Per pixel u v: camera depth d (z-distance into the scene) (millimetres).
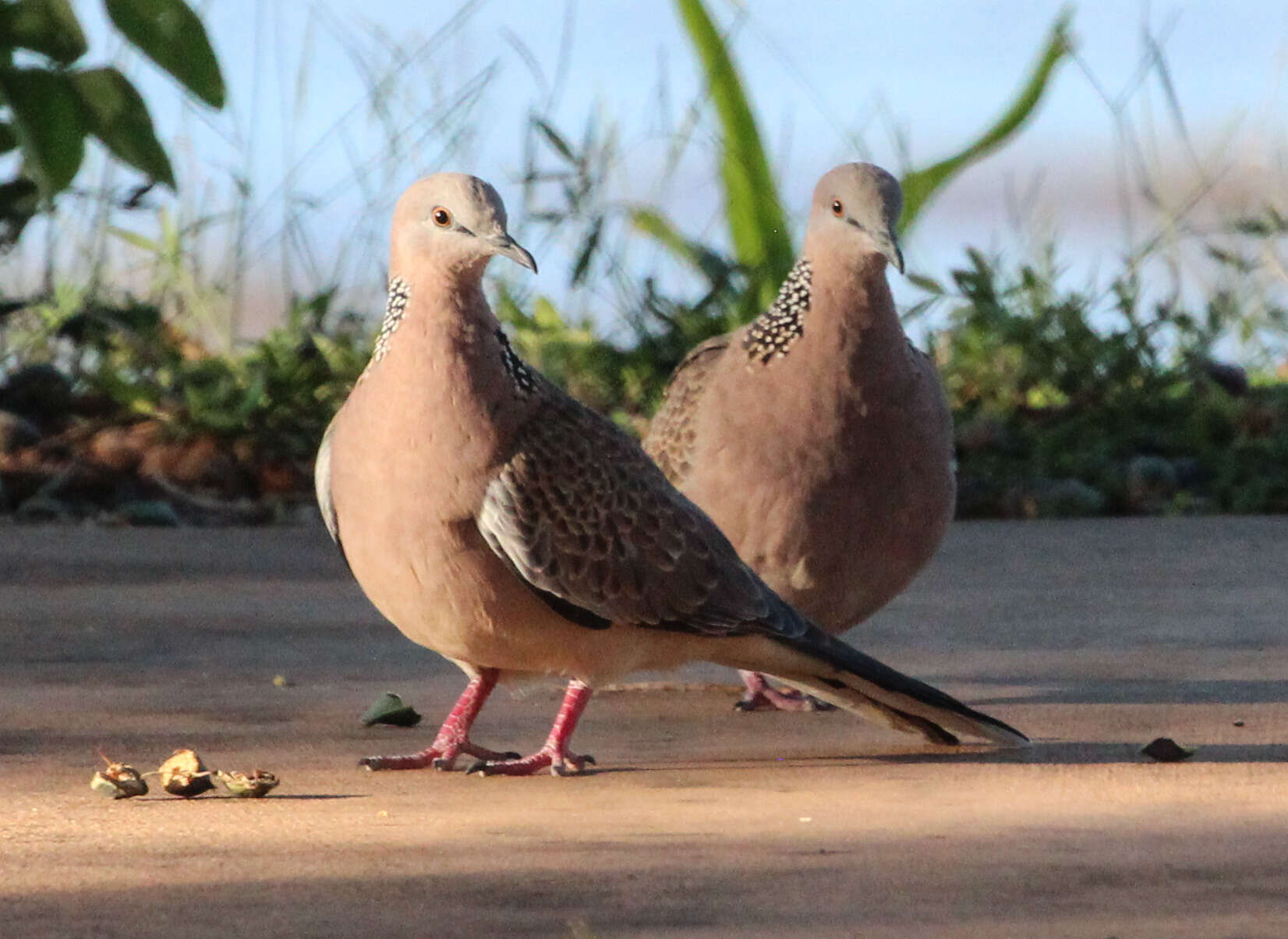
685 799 7926
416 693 10664
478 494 8430
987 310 20969
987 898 6043
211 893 6172
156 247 20734
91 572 14836
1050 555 15992
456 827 7309
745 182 22312
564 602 8633
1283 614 13078
